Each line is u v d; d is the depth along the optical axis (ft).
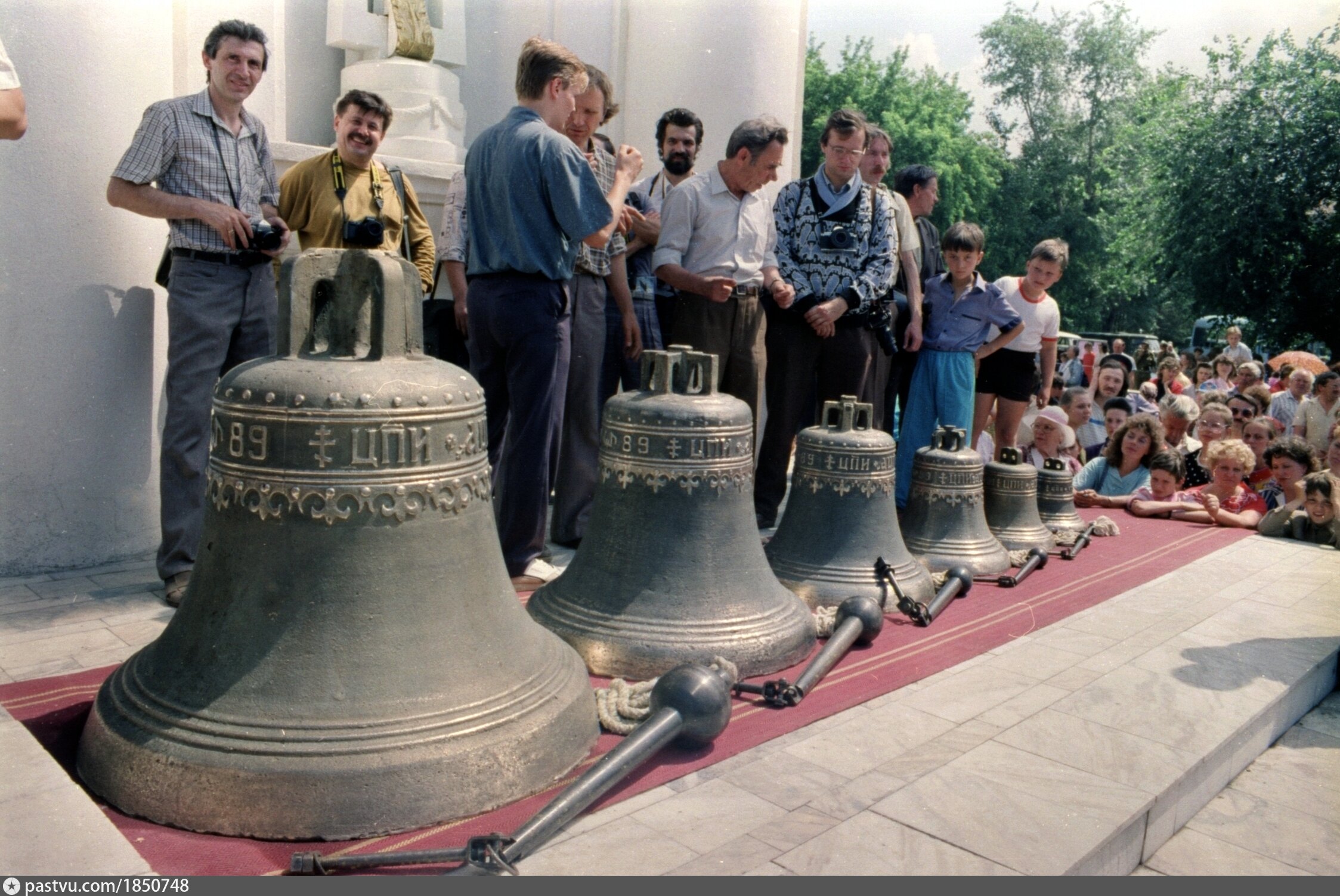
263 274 14.37
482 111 23.94
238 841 7.70
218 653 8.33
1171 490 23.99
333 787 7.77
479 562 9.11
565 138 13.23
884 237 18.71
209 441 14.02
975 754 9.68
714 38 23.63
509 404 15.06
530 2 23.70
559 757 8.90
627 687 10.57
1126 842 8.60
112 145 14.57
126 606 13.35
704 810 8.35
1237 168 45.65
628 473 12.03
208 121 13.89
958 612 14.90
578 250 14.44
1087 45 94.99
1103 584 16.89
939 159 96.02
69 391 14.55
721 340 17.47
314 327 8.80
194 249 13.69
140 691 8.53
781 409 18.90
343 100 15.42
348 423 8.27
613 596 11.85
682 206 17.12
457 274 16.80
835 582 14.49
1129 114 92.84
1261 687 11.96
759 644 11.68
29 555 14.61
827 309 17.89
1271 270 46.19
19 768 7.86
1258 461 25.66
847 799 8.60
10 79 9.80
